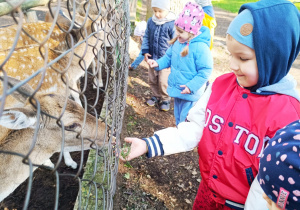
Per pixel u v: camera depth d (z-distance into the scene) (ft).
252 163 4.57
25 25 9.70
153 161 9.46
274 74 4.31
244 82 4.49
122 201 7.65
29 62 8.64
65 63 10.18
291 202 2.96
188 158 10.00
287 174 2.92
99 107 12.26
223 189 4.98
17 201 7.65
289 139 3.04
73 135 5.69
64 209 7.65
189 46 8.86
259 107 4.47
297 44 4.17
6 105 6.53
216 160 4.99
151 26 12.07
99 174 7.26
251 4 4.11
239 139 4.67
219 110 4.97
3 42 8.98
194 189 8.64
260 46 4.00
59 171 8.86
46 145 5.67
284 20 3.92
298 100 4.38
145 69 16.48
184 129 5.49
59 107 5.42
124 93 9.32
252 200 4.25
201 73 8.87
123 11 10.75
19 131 5.41
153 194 8.13
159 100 13.23
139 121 11.56
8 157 5.37
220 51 21.67
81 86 13.70
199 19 8.45
